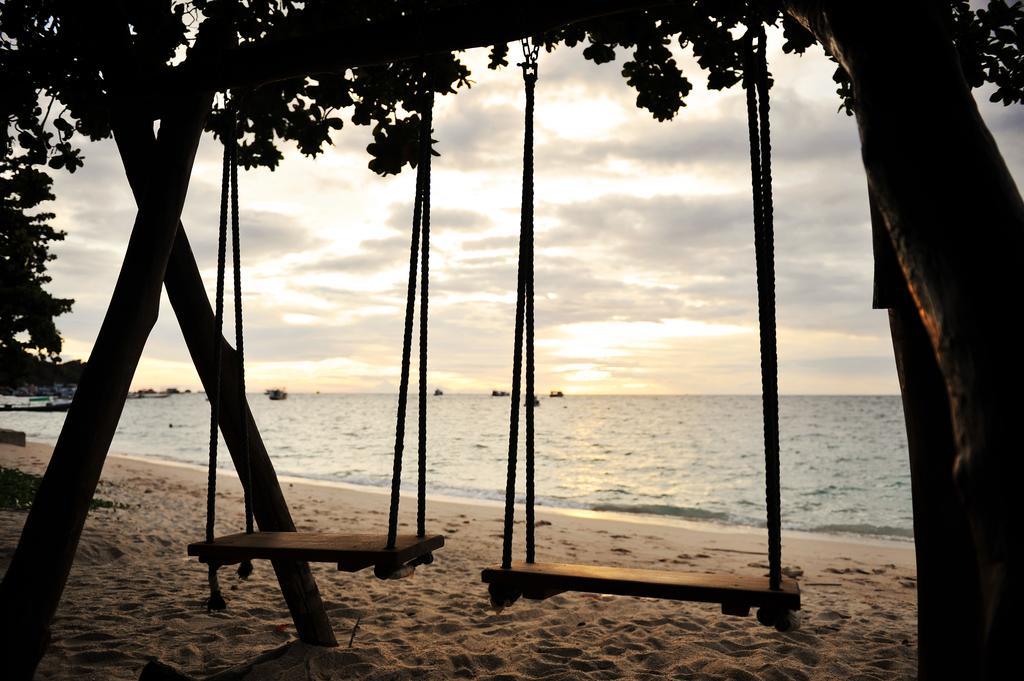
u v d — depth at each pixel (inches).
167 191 116.1
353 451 1315.2
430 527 386.9
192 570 218.4
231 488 543.2
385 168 157.0
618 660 151.6
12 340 676.1
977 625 63.2
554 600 203.3
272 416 3282.5
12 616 99.9
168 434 1782.7
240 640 156.3
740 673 142.0
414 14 104.2
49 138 163.0
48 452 816.9
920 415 68.0
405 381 99.6
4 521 254.7
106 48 125.0
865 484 804.0
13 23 140.3
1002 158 54.8
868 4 59.6
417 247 102.3
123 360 110.1
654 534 388.5
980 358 47.5
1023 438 44.8
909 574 285.6
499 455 1234.6
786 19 142.6
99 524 283.0
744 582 84.0
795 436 1711.4
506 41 100.9
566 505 547.2
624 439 1669.5
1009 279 48.4
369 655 147.6
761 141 83.7
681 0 91.5
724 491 733.3
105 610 173.6
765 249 82.7
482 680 137.6
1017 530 44.1
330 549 96.0
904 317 69.1
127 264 113.4
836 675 145.7
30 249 685.9
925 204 52.6
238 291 129.3
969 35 140.6
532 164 101.6
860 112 58.5
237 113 124.3
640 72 168.1
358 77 161.3
